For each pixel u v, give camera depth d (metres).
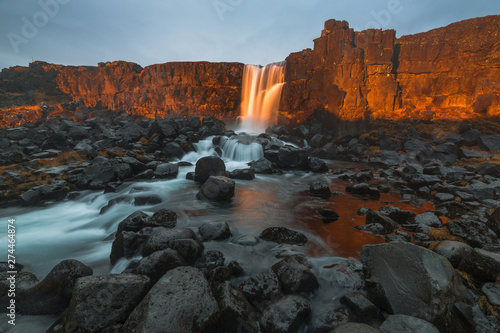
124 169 11.10
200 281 3.63
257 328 3.42
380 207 8.11
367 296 3.92
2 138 13.68
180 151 14.89
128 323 3.06
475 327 3.12
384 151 16.11
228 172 12.03
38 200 9.02
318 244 5.64
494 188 8.83
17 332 3.54
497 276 3.90
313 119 20.86
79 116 20.42
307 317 3.61
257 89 24.75
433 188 9.62
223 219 7.07
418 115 18.25
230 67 24.84
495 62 16.34
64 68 31.31
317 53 20.80
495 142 14.46
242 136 17.66
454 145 14.32
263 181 11.48
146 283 3.69
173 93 25.91
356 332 2.82
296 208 8.07
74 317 3.16
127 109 28.03
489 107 16.31
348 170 13.91
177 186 10.23
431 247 5.15
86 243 6.34
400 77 19.78
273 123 22.52
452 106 17.83
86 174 10.50
